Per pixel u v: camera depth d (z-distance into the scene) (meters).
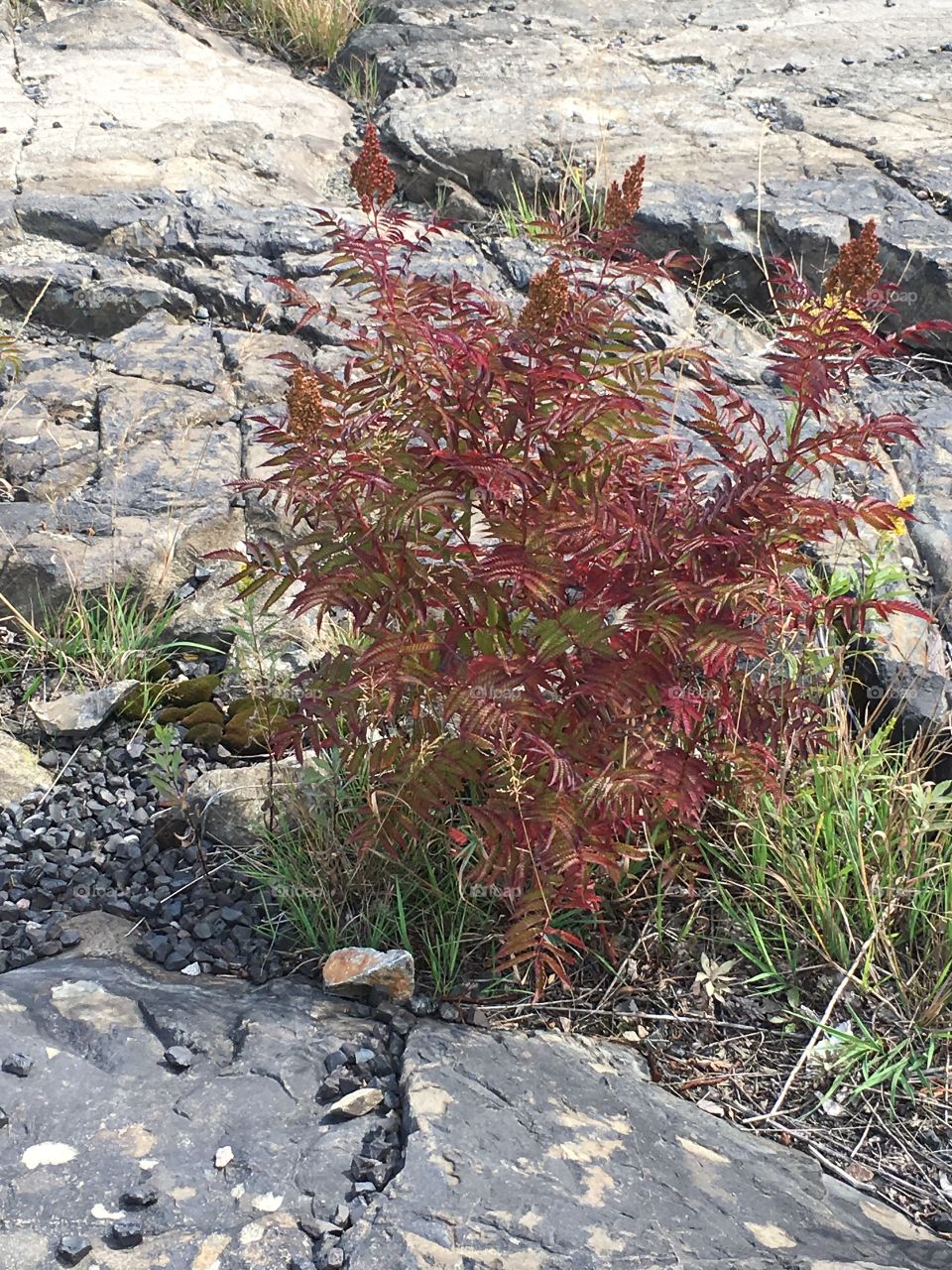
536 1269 2.38
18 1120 2.64
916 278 5.77
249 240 5.97
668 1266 2.42
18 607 4.24
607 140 6.93
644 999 3.24
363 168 3.15
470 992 3.17
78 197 6.09
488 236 6.45
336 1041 2.93
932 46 8.29
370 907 3.32
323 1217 2.48
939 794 3.40
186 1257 2.39
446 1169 2.58
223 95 7.40
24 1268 2.34
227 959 3.26
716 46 8.19
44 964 3.16
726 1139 2.87
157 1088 2.76
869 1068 3.10
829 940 3.33
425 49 7.96
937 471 4.82
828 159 6.77
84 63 7.57
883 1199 2.83
